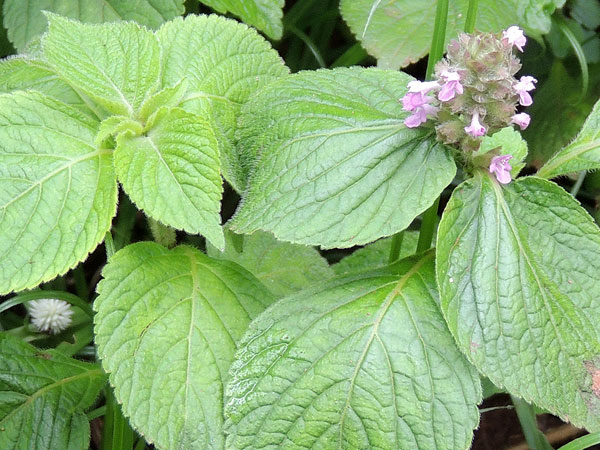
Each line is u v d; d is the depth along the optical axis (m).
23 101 0.18
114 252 0.19
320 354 0.17
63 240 0.17
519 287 0.16
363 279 0.18
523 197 0.17
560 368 0.16
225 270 0.18
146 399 0.17
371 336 0.17
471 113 0.16
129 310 0.17
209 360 0.17
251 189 0.18
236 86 0.20
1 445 0.18
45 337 0.23
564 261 0.17
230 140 0.19
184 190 0.17
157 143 0.18
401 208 0.17
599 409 0.16
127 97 0.19
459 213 0.17
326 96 0.19
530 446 0.21
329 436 0.16
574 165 0.18
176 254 0.19
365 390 0.16
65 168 0.17
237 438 0.16
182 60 0.20
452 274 0.16
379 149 0.17
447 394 0.16
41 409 0.19
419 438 0.16
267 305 0.18
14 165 0.17
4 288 0.16
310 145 0.18
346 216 0.17
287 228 0.17
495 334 0.16
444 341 0.17
